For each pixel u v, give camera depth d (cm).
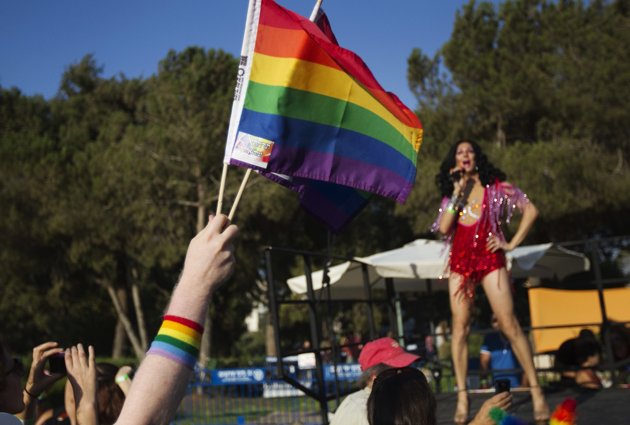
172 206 2438
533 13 2252
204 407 1126
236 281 2767
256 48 263
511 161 2041
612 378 650
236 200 174
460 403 508
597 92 2050
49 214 2455
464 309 511
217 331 3188
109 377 392
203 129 2292
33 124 2977
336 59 282
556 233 2147
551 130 2162
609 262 2228
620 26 2158
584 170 2003
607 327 656
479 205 509
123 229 2428
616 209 2084
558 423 328
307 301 547
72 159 2603
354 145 289
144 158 2342
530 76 2108
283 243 2744
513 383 962
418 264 761
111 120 2764
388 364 386
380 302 732
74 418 364
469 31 2323
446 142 2277
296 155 270
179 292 137
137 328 3158
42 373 310
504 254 510
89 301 2902
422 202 2212
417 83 2347
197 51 2572
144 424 126
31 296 2691
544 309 1178
